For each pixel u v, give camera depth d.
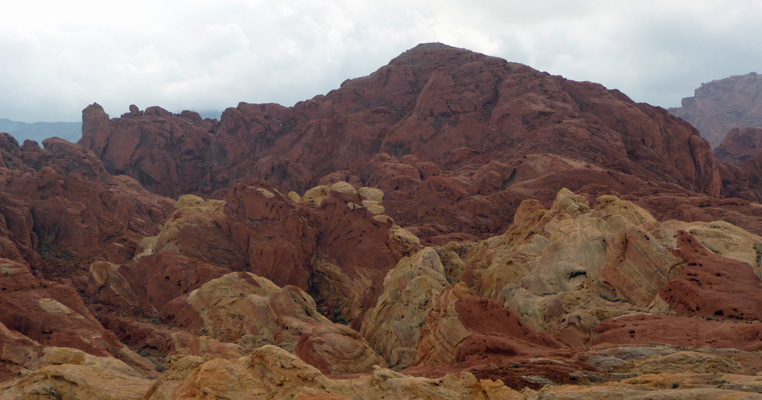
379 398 32.34
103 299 83.56
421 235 107.06
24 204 102.56
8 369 51.31
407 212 119.88
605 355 36.94
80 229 103.69
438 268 67.62
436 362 45.97
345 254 92.12
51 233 103.50
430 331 48.56
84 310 66.19
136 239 109.50
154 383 36.06
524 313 57.03
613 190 111.31
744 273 50.53
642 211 69.81
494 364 36.81
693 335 41.66
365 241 90.69
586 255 60.50
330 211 99.00
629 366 34.97
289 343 62.00
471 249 87.94
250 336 65.00
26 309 61.06
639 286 53.66
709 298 47.34
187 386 30.55
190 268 83.81
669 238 56.44
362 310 83.44
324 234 96.88
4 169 124.06
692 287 48.75
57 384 38.62
